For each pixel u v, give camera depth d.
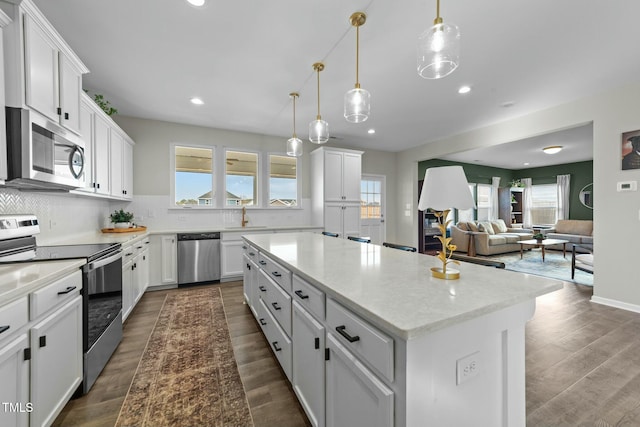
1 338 0.99
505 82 2.90
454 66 1.49
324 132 2.65
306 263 1.53
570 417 1.45
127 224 3.54
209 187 4.49
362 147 5.95
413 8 1.85
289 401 1.57
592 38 2.17
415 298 0.95
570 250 6.63
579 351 2.11
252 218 4.82
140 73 2.72
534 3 1.80
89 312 1.65
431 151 5.52
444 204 1.14
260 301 2.26
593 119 3.18
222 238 4.05
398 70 2.67
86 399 1.57
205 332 2.44
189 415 1.46
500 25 2.01
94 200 3.31
